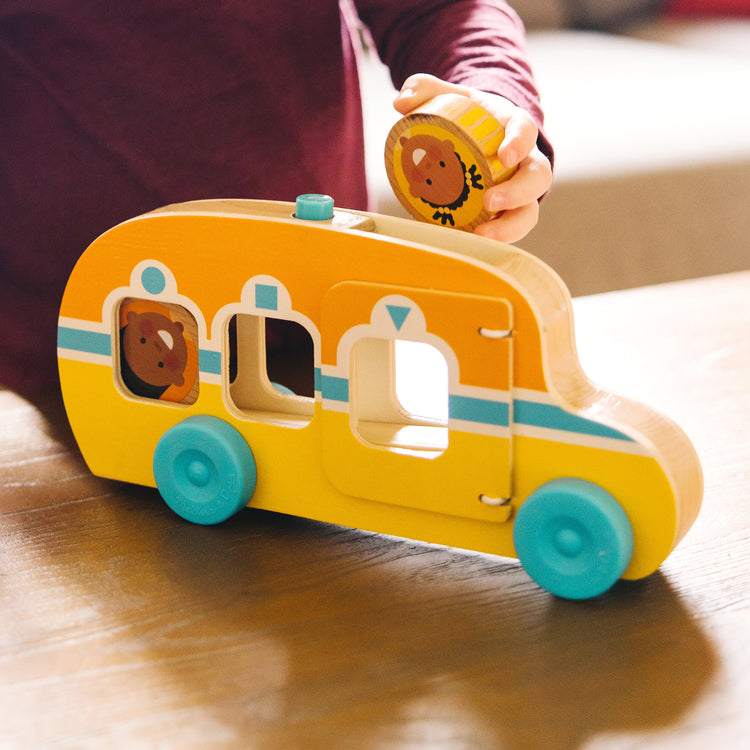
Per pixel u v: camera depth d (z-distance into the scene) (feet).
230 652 1.50
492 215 1.81
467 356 1.64
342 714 1.38
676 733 1.34
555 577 1.63
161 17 2.43
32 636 1.54
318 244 1.70
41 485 2.00
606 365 2.53
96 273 1.89
